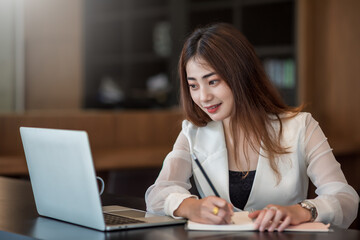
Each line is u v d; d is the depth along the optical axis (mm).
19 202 2160
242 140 2182
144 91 6875
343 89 5508
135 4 6809
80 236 1559
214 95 2002
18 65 5664
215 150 2188
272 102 2143
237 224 1658
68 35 5676
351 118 5469
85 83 6867
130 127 4621
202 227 1639
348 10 5445
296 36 5719
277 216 1620
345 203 1863
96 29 6949
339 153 4859
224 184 2148
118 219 1747
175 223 1724
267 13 6109
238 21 6188
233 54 1995
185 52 2035
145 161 4027
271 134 2105
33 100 5664
